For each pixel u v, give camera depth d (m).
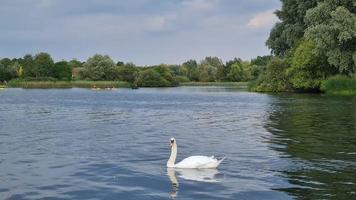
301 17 92.69
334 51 76.81
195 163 17.95
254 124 34.59
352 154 20.78
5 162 19.62
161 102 66.06
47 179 16.39
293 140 25.48
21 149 23.17
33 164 19.14
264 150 22.27
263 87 97.31
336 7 77.06
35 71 171.62
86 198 13.93
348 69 78.81
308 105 54.06
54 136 28.28
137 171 17.53
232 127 32.88
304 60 86.19
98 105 60.06
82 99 75.38
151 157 20.61
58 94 96.06
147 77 155.38
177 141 25.86
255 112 45.94
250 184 15.40
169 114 45.31
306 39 83.44
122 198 13.88
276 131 29.80
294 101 62.28
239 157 20.41
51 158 20.47
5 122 37.56
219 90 115.38
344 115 40.53
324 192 14.30
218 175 16.77
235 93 93.56
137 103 64.06
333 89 80.56
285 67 94.50
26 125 35.09
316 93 86.69
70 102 67.06
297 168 17.83
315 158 19.88
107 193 14.45
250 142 25.14
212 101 67.12
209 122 36.84
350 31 72.69
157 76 156.12
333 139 25.61
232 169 17.78
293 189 14.70
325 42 76.38
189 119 39.78
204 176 16.62
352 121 35.28
